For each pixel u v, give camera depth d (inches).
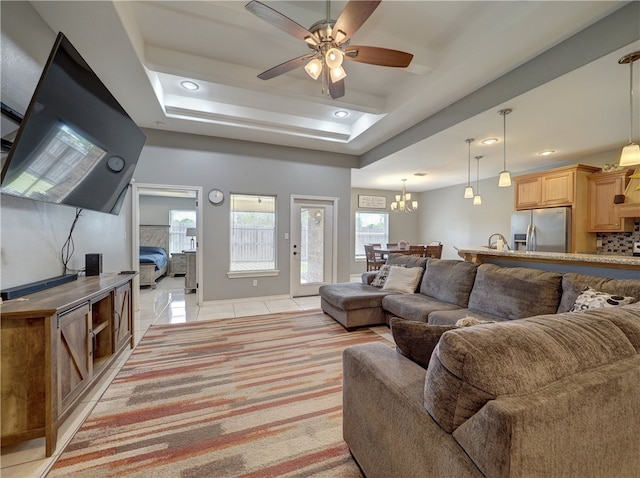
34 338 59.3
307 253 215.2
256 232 200.2
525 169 225.8
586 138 154.8
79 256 107.7
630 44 79.0
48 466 57.8
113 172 105.4
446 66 110.7
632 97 108.0
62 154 74.9
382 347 59.0
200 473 56.6
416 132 164.4
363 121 177.2
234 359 107.1
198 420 72.7
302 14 94.3
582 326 38.2
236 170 192.2
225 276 190.4
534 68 102.9
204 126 169.3
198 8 86.4
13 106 72.3
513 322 38.9
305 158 211.8
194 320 153.3
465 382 32.4
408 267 150.6
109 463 58.8
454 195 294.4
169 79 137.5
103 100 84.7
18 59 73.6
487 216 261.4
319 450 62.8
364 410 52.4
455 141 161.0
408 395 42.6
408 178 262.7
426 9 91.7
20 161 61.5
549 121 133.2
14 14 72.1
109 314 92.8
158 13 94.0
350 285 163.5
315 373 97.0
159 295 213.3
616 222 157.6
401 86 139.1
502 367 31.2
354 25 74.9
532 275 95.8
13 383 58.3
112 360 92.4
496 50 98.7
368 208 318.0
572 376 32.8
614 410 34.7
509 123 135.0
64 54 65.7
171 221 327.9
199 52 114.3
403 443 41.8
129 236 168.2
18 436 58.4
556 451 30.3
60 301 65.7
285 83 130.2
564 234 167.9
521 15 83.4
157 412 75.7
